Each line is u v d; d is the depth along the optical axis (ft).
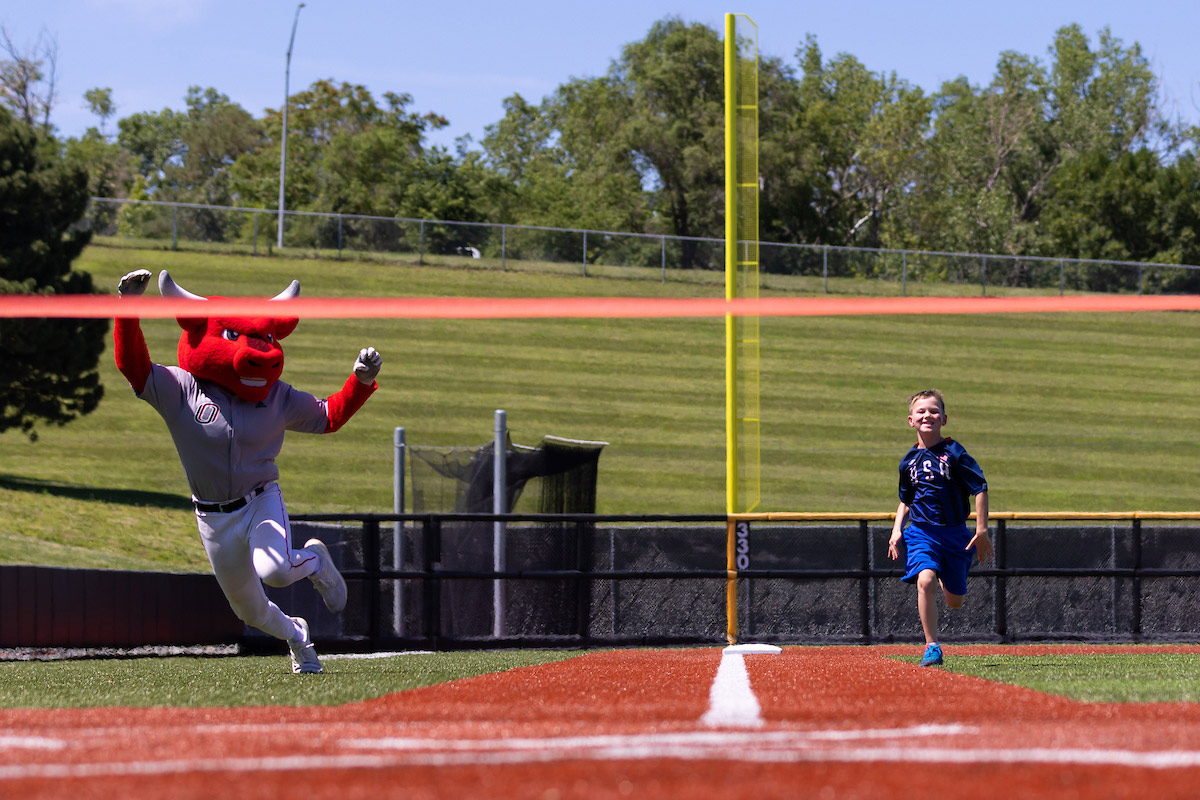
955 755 12.39
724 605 50.42
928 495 32.96
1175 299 36.35
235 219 183.01
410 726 16.35
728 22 47.96
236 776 11.41
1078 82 397.19
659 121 305.73
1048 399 152.56
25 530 90.84
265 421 29.27
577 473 56.08
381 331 155.94
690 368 154.92
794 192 301.63
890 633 50.39
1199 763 11.86
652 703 19.90
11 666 37.29
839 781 10.85
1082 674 28.68
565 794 10.31
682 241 194.39
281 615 31.48
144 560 88.38
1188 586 50.65
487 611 49.42
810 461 127.54
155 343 142.31
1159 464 132.57
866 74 387.55
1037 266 192.85
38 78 248.52
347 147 327.47
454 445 124.88
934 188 346.74
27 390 114.52
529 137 486.38
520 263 189.16
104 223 178.19
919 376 157.07
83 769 12.09
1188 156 369.50
